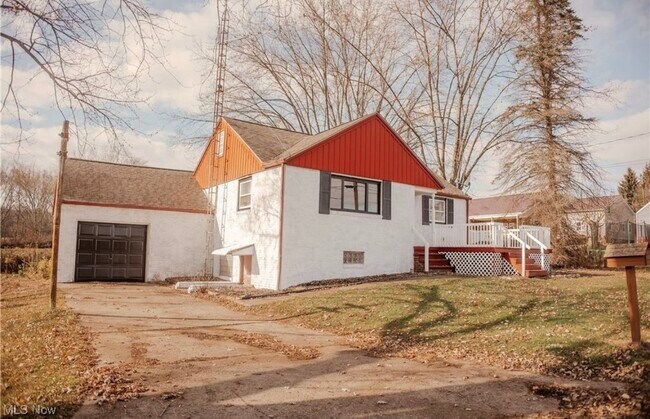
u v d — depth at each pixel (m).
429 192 22.28
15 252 28.81
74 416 5.07
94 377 6.43
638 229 36.91
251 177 19.34
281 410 5.45
